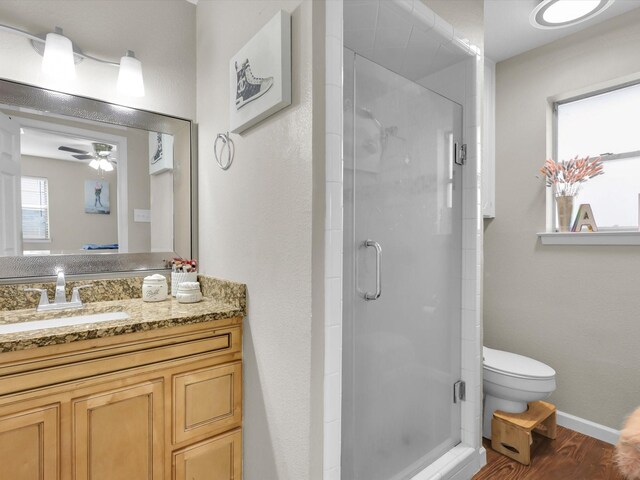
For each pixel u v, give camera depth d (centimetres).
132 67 155
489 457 182
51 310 137
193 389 130
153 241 171
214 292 158
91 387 110
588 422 202
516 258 236
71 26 150
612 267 194
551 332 219
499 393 190
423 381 152
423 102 149
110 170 161
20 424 99
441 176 158
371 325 132
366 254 129
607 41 198
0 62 136
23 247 142
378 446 135
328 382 106
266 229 126
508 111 241
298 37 110
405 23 134
